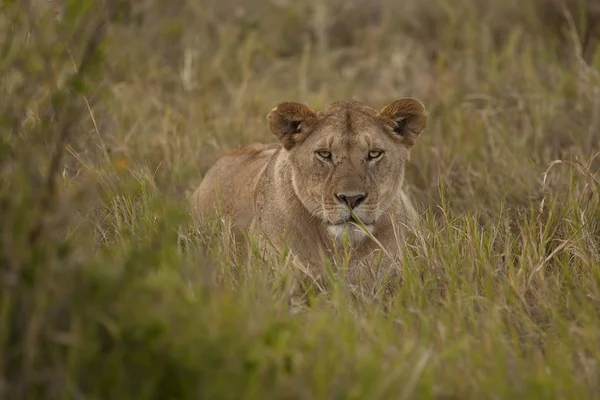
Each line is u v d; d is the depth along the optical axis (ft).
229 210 39.14
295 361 23.65
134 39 57.82
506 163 44.42
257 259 32.32
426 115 35.17
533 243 33.50
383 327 27.14
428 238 34.27
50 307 23.03
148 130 47.78
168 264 25.49
